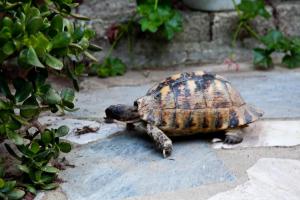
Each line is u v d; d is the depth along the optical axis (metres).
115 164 0.92
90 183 0.87
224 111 0.95
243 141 0.98
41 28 0.80
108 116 0.99
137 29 1.42
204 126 0.95
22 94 0.81
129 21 1.42
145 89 1.28
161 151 0.94
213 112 0.95
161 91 0.95
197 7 1.46
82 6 1.43
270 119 1.06
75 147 0.98
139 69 1.43
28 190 0.83
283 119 1.06
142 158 0.93
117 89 1.29
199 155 0.94
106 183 0.86
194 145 0.97
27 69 0.83
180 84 0.95
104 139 1.01
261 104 1.14
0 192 0.80
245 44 1.46
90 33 0.90
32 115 0.82
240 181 0.86
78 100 1.22
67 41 0.80
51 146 0.86
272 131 1.01
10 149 0.86
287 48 1.37
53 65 0.80
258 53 1.37
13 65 0.94
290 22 1.48
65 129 0.87
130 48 1.43
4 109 0.80
